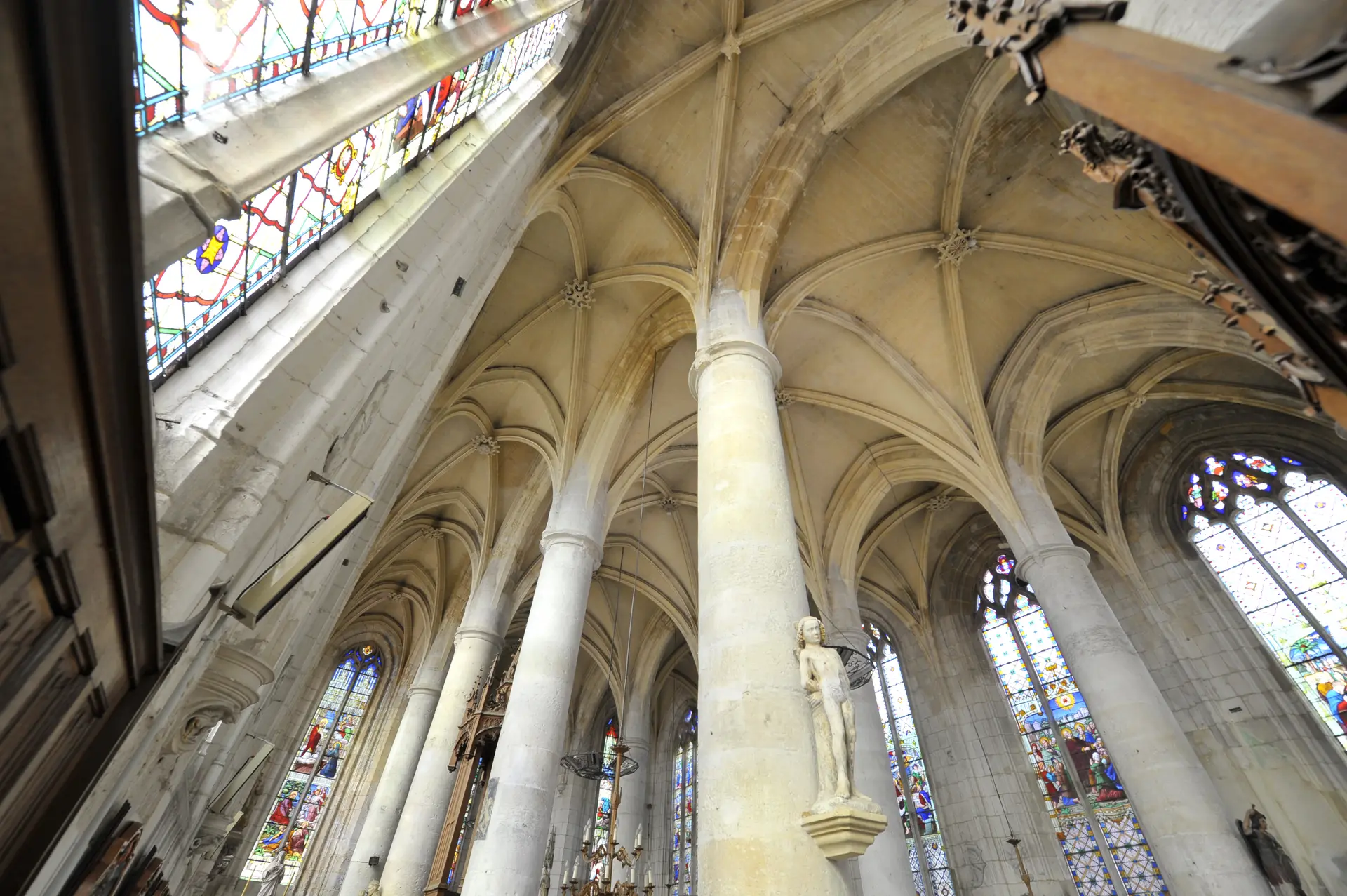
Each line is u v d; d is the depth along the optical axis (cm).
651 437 1495
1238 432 1515
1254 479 1462
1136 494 1642
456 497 1778
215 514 350
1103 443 1622
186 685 357
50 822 250
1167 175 262
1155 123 240
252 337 385
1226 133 211
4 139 90
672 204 1228
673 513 1964
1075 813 1438
